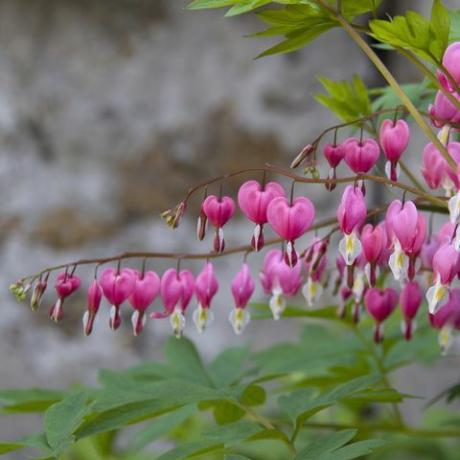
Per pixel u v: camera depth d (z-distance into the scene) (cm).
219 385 509
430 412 775
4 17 920
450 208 332
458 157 378
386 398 405
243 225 923
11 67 916
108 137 919
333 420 748
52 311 404
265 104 922
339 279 444
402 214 363
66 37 919
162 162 920
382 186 909
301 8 374
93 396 451
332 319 533
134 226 920
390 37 363
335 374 525
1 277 916
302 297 887
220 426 379
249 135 920
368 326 577
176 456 359
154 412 389
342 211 362
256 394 410
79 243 917
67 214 919
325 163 907
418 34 359
